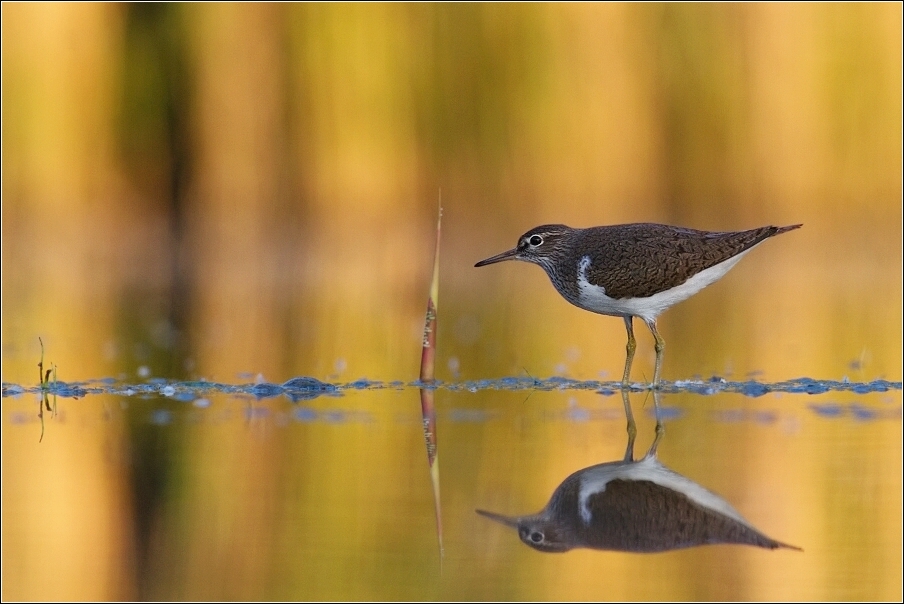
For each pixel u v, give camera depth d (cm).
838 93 2441
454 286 2095
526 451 880
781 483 776
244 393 1124
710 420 980
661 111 2500
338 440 923
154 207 2494
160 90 2484
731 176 2497
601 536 686
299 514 729
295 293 1964
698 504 737
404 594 600
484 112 2467
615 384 1161
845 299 1867
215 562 653
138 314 1744
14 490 794
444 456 865
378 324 1641
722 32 2478
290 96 2458
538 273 2323
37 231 2411
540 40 2455
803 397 1080
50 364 1309
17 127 2391
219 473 826
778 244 2453
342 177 2455
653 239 1125
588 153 2477
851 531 687
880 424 954
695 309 1789
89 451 891
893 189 2433
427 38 2452
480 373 1252
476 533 689
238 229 2483
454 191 2477
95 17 2430
